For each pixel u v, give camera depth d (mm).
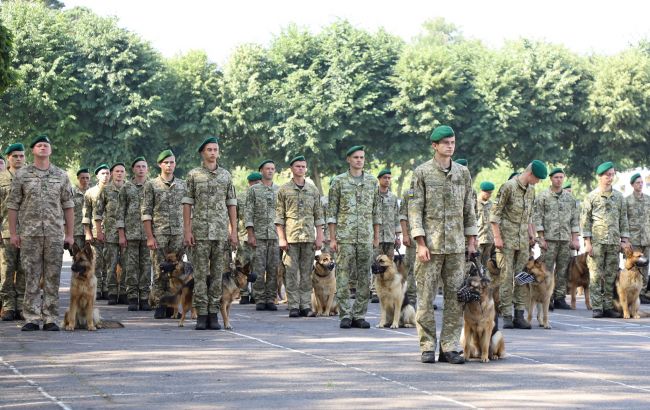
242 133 63812
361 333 14250
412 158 63625
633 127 64625
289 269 17281
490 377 9945
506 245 15438
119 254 19812
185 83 61844
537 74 63625
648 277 21188
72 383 9383
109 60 57594
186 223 14297
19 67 54812
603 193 17938
